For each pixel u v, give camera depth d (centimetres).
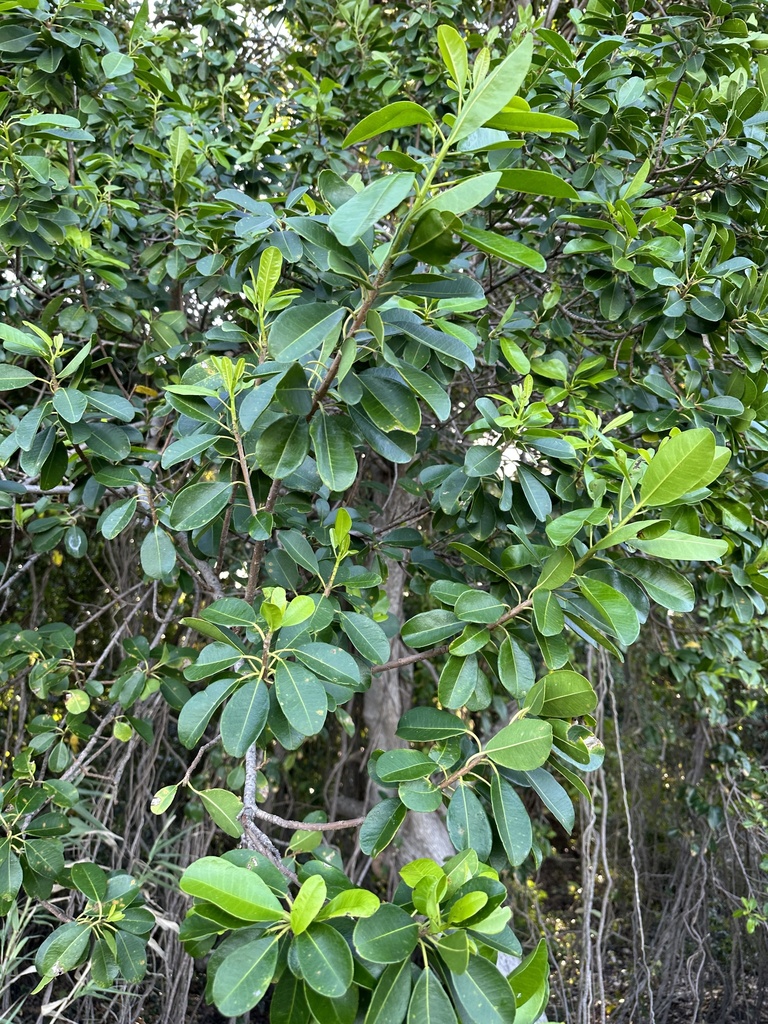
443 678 136
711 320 186
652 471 119
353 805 425
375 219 88
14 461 239
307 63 351
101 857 347
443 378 168
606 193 226
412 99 333
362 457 255
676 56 231
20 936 265
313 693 118
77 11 209
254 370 131
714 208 232
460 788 122
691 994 405
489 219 256
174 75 334
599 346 297
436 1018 87
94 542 388
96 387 221
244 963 87
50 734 210
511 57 87
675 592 141
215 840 401
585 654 383
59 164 277
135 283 270
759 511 237
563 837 582
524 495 163
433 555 207
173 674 210
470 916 90
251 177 285
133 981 148
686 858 455
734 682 439
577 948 438
